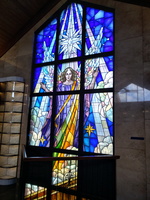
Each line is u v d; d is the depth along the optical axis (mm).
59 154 4102
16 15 4402
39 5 4473
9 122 4465
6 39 4887
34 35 4918
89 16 4219
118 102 3498
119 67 3580
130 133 3303
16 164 4461
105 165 2850
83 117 3945
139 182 3100
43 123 4430
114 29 3773
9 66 5117
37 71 4777
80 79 4113
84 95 4027
